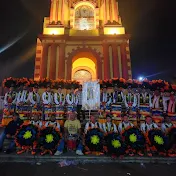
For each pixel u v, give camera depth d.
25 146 6.47
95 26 18.80
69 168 5.45
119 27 18.27
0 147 6.68
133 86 9.29
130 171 5.32
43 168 5.42
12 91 9.19
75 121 7.38
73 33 18.17
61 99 9.32
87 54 17.80
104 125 7.64
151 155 6.47
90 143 6.45
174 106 9.01
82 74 20.39
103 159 6.22
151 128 7.27
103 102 9.11
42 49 17.11
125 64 16.55
